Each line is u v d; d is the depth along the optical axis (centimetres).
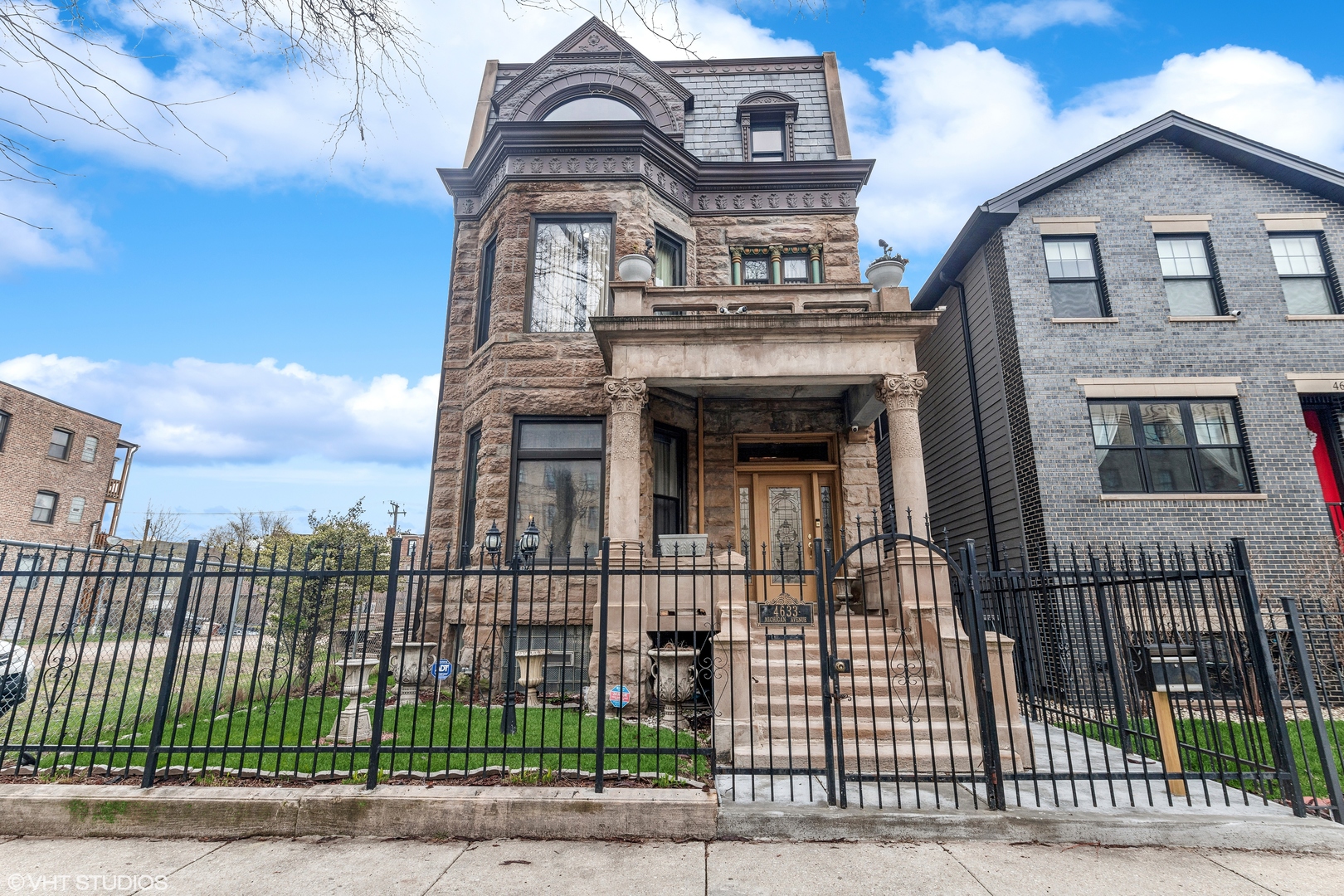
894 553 731
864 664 746
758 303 1027
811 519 1191
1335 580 1038
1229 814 474
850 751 602
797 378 939
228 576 521
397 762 555
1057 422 1169
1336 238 1242
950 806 486
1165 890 381
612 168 1206
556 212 1191
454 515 1161
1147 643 549
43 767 537
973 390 1393
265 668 1061
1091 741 752
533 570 534
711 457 1186
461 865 407
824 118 1442
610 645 825
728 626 710
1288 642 729
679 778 527
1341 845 448
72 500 2986
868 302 988
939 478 1599
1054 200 1284
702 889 376
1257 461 1133
